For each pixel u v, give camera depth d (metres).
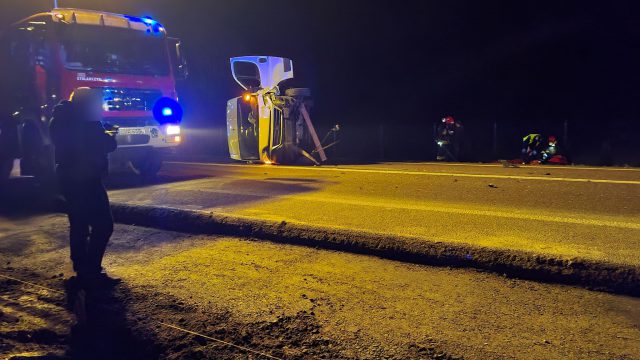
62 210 8.17
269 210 6.70
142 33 10.50
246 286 4.37
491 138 19.28
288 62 13.48
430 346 3.19
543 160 13.64
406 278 4.46
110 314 3.92
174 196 8.18
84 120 4.48
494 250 4.59
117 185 10.29
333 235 5.41
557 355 3.03
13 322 3.96
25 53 9.79
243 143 14.05
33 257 5.61
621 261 4.13
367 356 3.11
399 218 6.09
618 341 3.19
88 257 4.66
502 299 3.93
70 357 3.45
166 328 3.64
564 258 4.30
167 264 5.07
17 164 11.77
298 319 3.66
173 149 11.27
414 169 11.66
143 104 10.45
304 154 13.29
